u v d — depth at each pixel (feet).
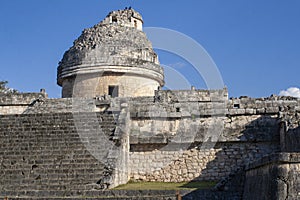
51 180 52.26
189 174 63.26
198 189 48.06
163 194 46.80
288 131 57.36
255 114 65.92
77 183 51.26
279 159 36.65
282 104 66.44
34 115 70.59
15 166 56.08
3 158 58.34
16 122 68.95
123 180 58.75
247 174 46.70
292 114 61.87
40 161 56.95
